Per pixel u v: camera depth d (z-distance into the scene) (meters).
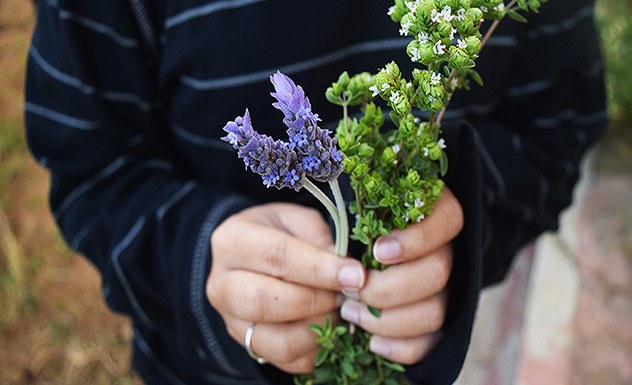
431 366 0.53
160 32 0.62
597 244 1.11
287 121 0.40
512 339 1.00
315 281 0.52
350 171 0.45
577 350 0.99
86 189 0.68
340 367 0.55
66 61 0.63
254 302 0.54
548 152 0.68
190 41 0.60
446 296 0.54
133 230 0.64
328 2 0.58
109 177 0.68
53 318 1.39
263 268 0.54
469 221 0.51
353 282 0.51
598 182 1.20
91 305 1.40
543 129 0.68
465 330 0.50
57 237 1.46
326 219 0.59
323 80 0.60
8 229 1.47
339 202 0.45
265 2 0.58
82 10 0.62
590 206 1.17
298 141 0.40
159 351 0.73
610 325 1.01
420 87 0.43
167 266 0.62
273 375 0.59
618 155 1.24
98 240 0.66
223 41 0.59
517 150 0.64
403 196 0.48
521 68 0.66
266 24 0.58
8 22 1.73
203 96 0.62
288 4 0.58
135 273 0.64
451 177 0.51
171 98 0.65
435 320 0.53
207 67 0.60
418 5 0.42
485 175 0.61
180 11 0.60
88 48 0.63
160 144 0.68
